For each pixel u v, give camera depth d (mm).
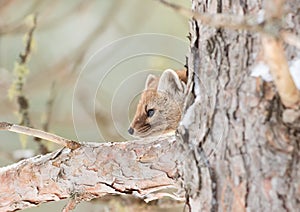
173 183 4984
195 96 4949
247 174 4879
